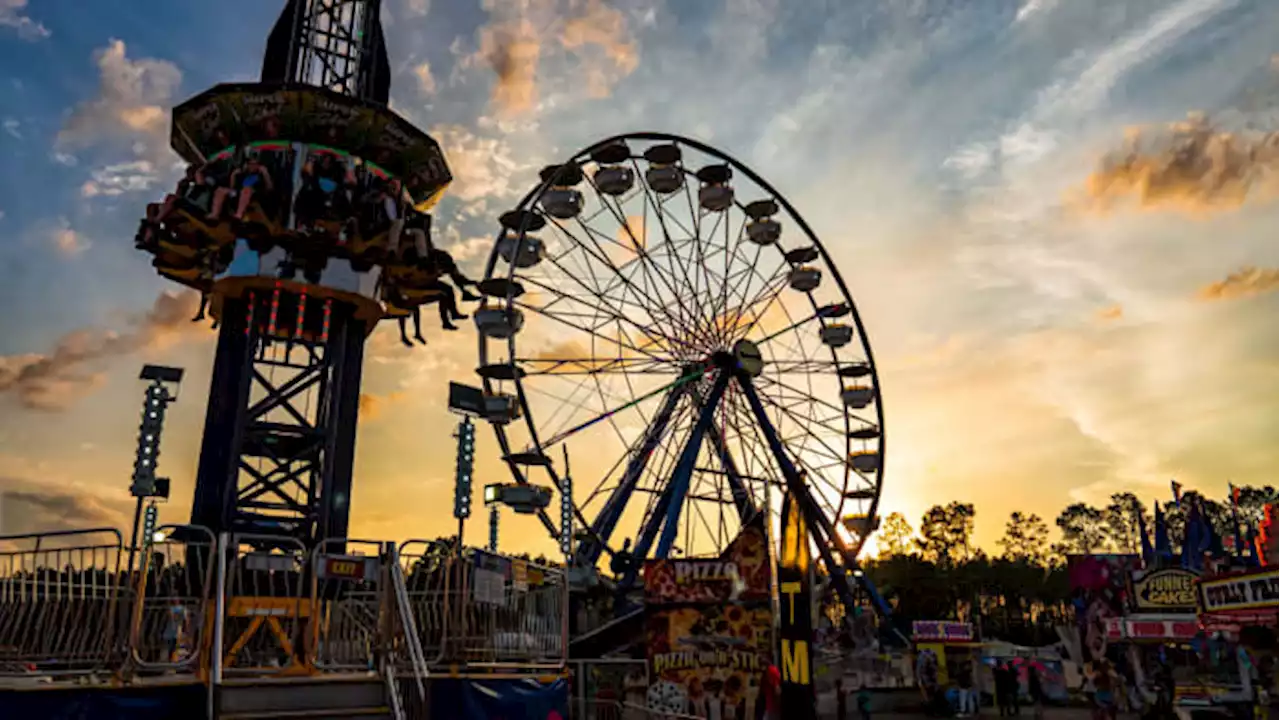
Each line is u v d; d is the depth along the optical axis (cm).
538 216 3403
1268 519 2364
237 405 1767
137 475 1727
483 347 3369
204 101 1894
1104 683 2275
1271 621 1789
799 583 942
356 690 1113
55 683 970
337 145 1941
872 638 3709
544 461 3212
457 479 2278
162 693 997
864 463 3903
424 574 1380
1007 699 2961
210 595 1255
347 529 1788
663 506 3466
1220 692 2127
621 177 3394
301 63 2061
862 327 4031
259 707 1030
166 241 1883
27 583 1077
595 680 2134
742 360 3588
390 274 1975
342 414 1842
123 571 1052
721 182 3688
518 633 1398
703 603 2022
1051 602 8931
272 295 1816
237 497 1730
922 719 2920
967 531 12875
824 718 2950
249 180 1800
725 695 1961
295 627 1272
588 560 3281
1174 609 3103
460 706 1195
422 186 2145
